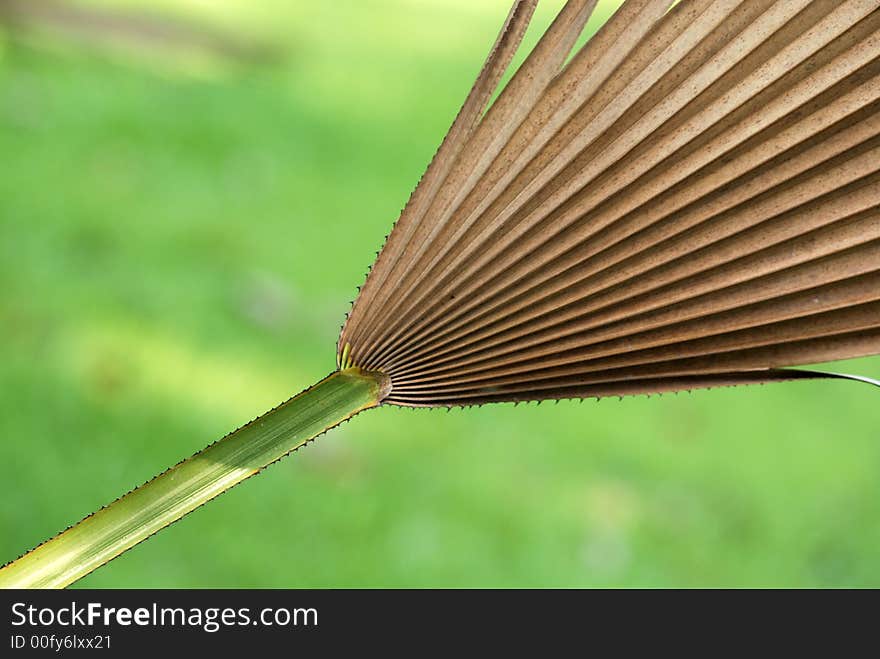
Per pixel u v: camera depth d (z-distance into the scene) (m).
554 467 4.66
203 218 6.11
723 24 0.77
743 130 0.76
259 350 4.89
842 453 5.19
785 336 0.76
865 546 4.49
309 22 11.73
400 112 9.18
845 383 5.87
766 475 4.92
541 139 0.80
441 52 11.59
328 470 4.35
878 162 0.74
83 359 4.59
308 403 0.82
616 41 0.79
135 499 0.81
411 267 0.81
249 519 4.02
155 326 4.88
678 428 5.16
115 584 3.54
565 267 0.80
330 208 6.70
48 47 8.18
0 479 3.92
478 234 0.81
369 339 0.82
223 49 9.41
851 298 0.75
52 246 5.42
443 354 0.82
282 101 8.68
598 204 0.79
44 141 6.73
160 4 9.98
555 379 0.81
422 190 0.81
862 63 0.74
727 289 0.77
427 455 4.54
